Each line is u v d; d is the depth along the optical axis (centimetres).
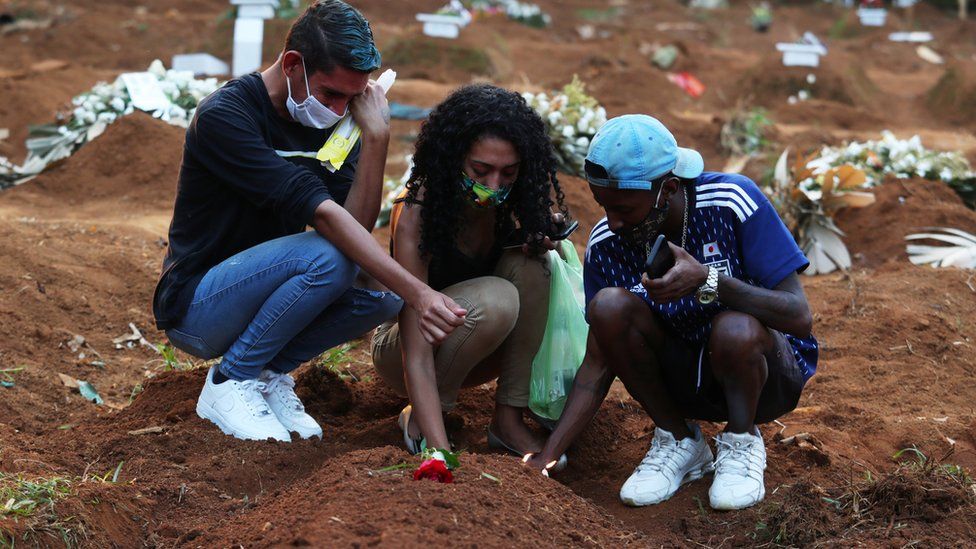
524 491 302
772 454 376
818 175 686
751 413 338
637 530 324
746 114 998
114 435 372
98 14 1580
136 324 521
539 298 376
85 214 686
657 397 353
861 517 327
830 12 2189
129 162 741
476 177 338
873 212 684
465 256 371
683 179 331
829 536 318
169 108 784
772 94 1305
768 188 698
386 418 418
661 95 1223
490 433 386
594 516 309
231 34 1373
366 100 365
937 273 590
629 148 312
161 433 371
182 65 1144
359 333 385
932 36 1947
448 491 283
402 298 344
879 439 403
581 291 392
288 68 349
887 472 373
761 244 332
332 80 346
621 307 336
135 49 1437
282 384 382
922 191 707
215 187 363
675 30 1948
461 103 336
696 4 2228
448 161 339
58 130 779
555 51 1526
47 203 712
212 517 318
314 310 359
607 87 1212
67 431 398
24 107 998
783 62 1327
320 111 354
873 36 1942
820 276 643
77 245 583
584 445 392
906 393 449
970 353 488
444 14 1386
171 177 730
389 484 284
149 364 487
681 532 326
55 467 344
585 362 359
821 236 655
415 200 359
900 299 552
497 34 1494
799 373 352
